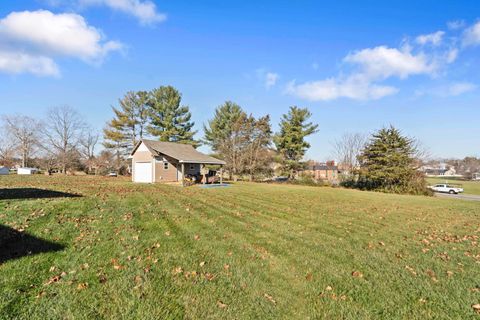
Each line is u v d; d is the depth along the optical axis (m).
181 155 24.23
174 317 2.70
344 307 3.07
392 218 9.32
